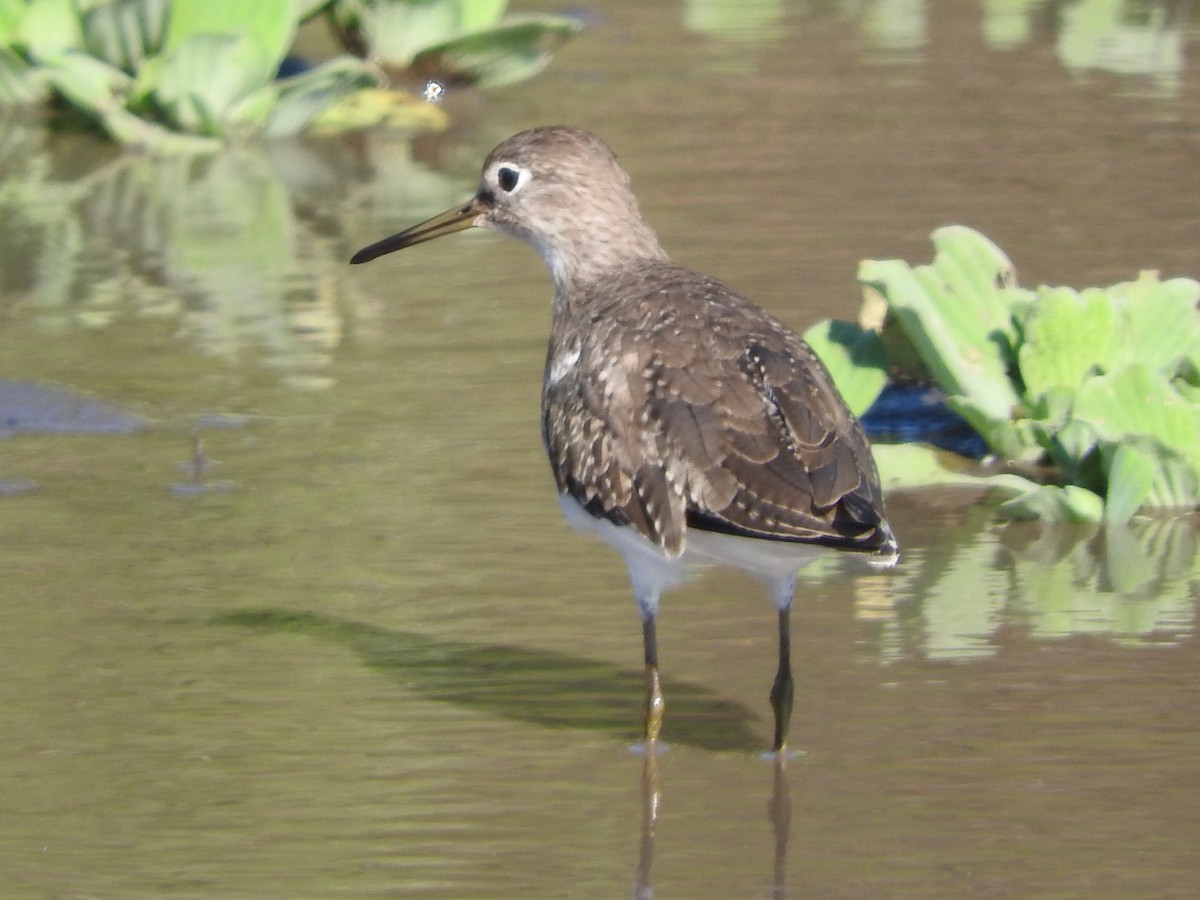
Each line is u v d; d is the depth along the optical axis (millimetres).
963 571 11062
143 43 20281
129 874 8062
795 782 8828
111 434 12922
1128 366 12055
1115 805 8508
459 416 13078
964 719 9312
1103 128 18812
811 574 11078
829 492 8445
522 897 7906
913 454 12562
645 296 9570
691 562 9031
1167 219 16141
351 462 12438
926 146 18328
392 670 9930
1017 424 12367
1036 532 11664
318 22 23719
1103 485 12102
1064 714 9328
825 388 8992
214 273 15953
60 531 11531
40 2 20375
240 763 9008
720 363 8992
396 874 8078
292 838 8367
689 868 8125
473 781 8867
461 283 15656
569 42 22797
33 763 9000
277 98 20000
